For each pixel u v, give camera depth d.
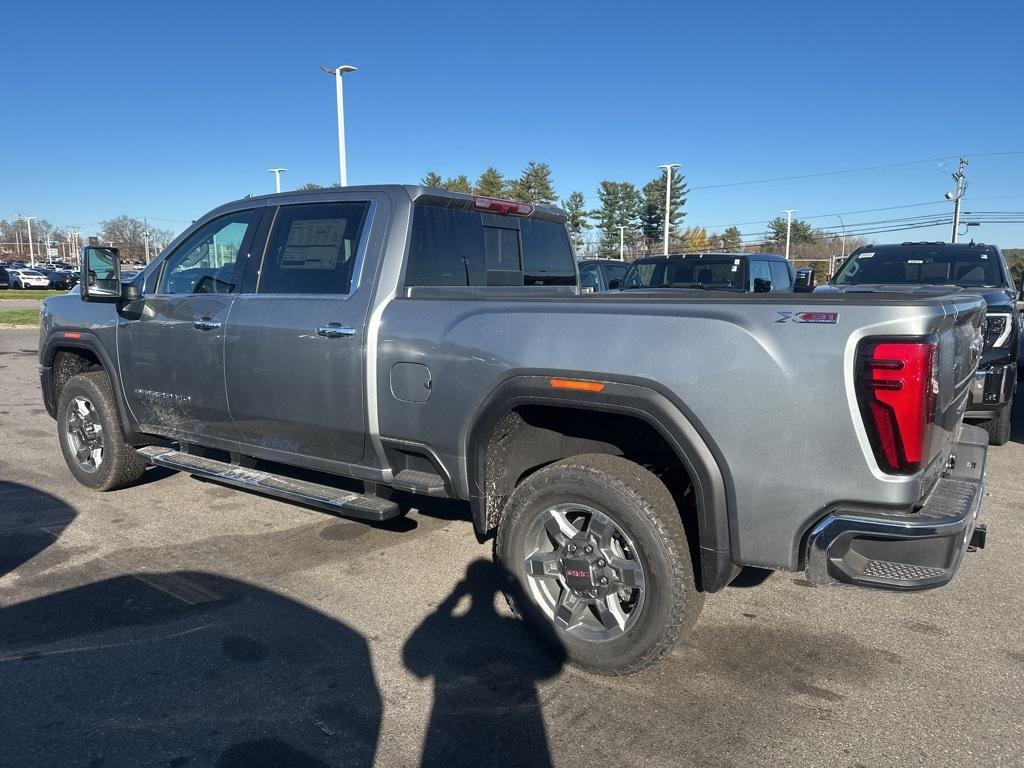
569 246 5.49
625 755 2.74
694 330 2.89
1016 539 4.93
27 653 3.40
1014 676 3.28
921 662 3.40
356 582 4.19
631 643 3.10
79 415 5.73
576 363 3.11
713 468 2.88
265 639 3.55
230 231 4.71
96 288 4.85
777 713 3.00
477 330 3.45
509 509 3.39
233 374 4.47
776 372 2.73
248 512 5.33
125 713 2.96
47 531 4.94
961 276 8.80
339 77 23.06
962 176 47.53
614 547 3.19
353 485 5.67
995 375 6.45
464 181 67.06
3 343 16.50
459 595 4.04
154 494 5.74
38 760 2.68
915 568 2.69
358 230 4.11
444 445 3.62
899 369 2.56
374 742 2.80
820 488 2.71
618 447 3.47
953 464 3.38
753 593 4.13
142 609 3.85
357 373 3.88
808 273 10.77
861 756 2.73
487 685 3.19
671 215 78.31
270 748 2.76
